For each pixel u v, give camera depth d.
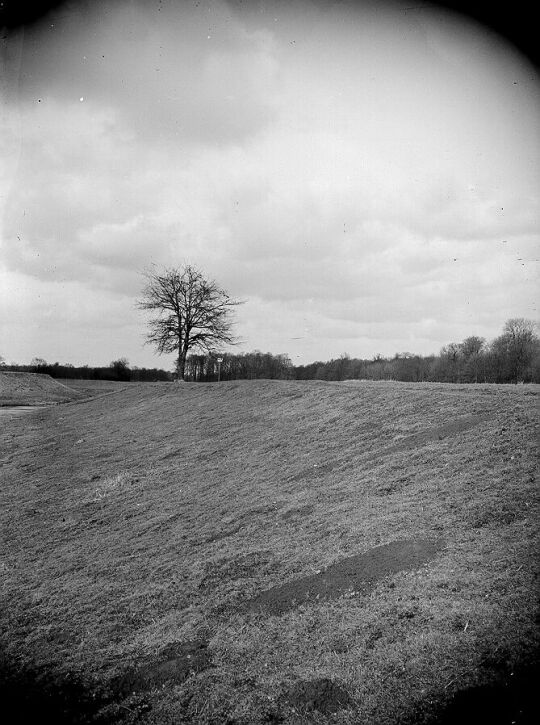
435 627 5.41
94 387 64.56
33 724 5.38
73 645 6.81
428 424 11.80
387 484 9.44
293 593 6.90
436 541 7.05
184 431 18.77
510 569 5.98
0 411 38.09
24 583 8.94
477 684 4.65
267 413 17.89
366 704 4.80
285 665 5.57
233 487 11.96
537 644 4.84
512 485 7.89
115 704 5.52
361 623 5.86
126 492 13.37
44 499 13.83
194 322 39.78
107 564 9.24
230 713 5.09
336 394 17.23
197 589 7.68
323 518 8.98
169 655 6.21
